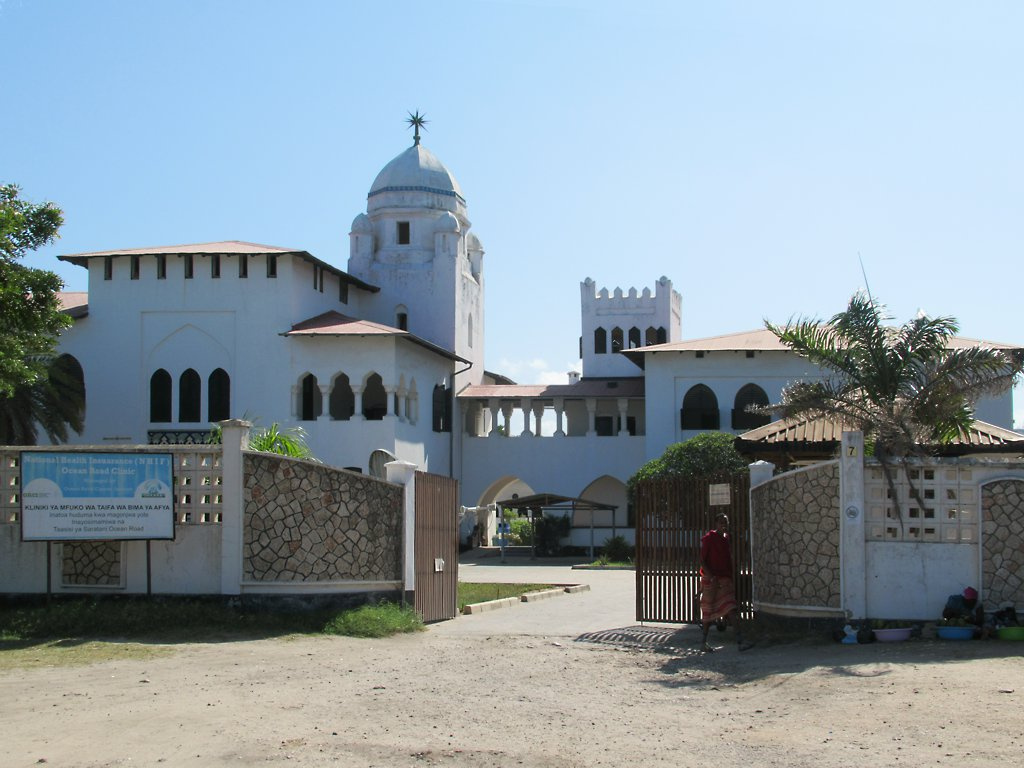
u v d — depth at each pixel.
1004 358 17.09
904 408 17.22
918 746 8.66
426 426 46.53
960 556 14.56
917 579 14.62
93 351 42.91
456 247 51.88
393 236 52.69
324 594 17.05
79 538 16.23
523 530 56.38
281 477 17.00
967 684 10.92
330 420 42.03
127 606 16.16
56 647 14.20
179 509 16.92
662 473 38.38
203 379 42.47
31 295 22.59
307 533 17.05
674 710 10.44
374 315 51.88
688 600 17.44
